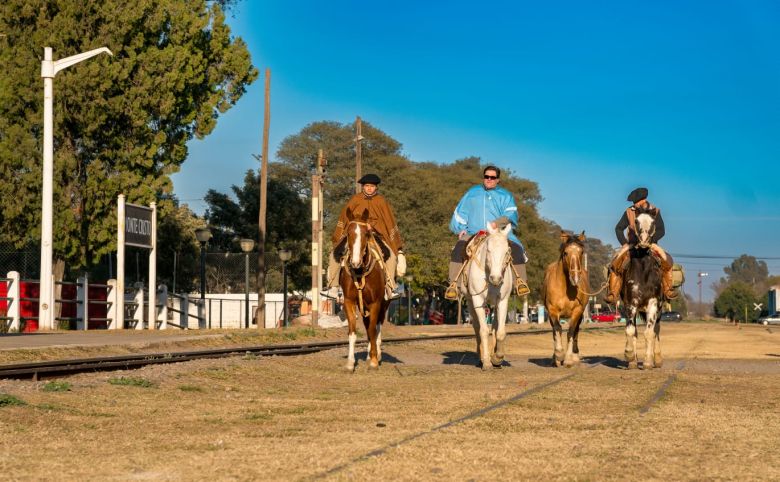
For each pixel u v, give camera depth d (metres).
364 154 101.69
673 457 6.79
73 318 31.86
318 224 40.16
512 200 17.53
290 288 74.62
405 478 5.95
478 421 8.81
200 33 42.03
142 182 40.31
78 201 39.50
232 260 73.62
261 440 7.73
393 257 16.86
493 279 16.06
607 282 17.89
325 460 6.61
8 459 6.86
